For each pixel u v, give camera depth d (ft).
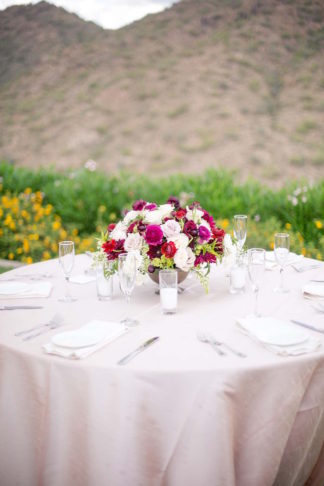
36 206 21.75
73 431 6.19
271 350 6.26
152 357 6.12
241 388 5.90
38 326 7.06
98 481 6.15
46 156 66.03
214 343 6.41
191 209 8.60
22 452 6.54
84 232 22.71
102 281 8.15
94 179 24.43
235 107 69.82
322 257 17.43
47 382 6.20
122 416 5.92
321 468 7.48
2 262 20.52
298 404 6.23
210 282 9.28
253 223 20.16
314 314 7.54
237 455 6.24
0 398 6.57
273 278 9.40
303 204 20.27
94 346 6.34
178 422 5.90
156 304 8.03
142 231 8.08
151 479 6.05
